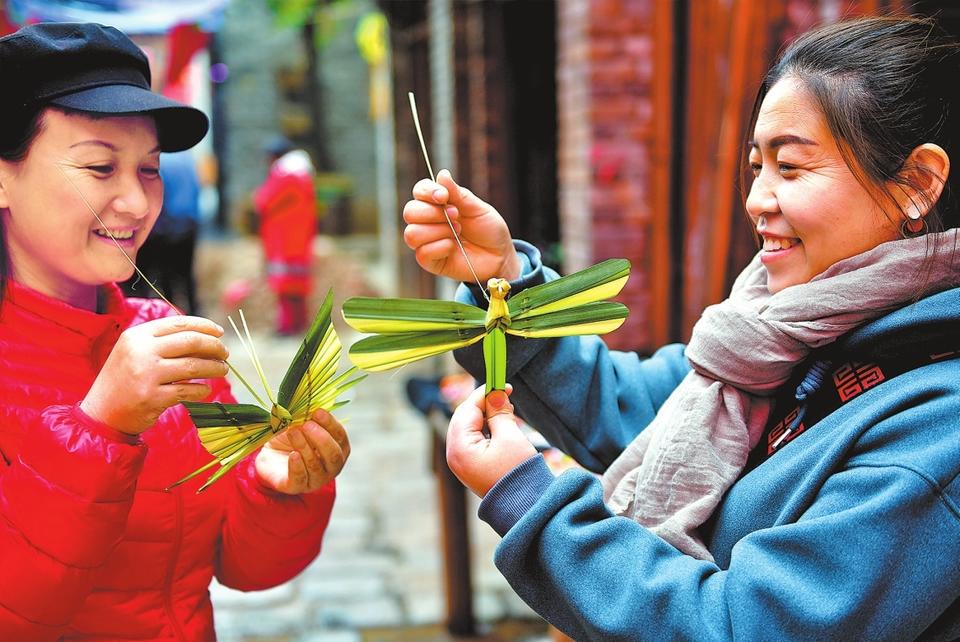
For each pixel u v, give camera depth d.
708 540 1.05
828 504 0.92
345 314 0.95
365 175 13.84
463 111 5.37
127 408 0.97
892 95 0.94
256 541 1.27
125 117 1.09
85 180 1.07
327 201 13.33
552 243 4.71
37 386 1.11
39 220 1.07
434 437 2.98
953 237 0.95
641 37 3.27
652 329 3.42
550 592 0.99
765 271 1.10
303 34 12.91
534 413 1.32
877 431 0.92
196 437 1.22
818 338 0.99
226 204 13.49
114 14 4.43
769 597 0.89
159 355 0.96
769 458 1.04
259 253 10.80
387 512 4.04
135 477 1.00
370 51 9.84
